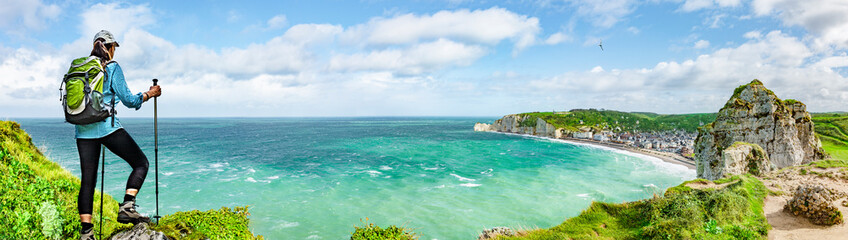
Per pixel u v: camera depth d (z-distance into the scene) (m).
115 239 4.40
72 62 3.51
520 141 136.62
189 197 38.59
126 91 3.69
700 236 13.07
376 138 137.00
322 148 95.38
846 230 12.58
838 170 21.25
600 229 16.52
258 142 111.62
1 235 4.82
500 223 32.06
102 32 3.72
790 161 47.53
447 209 36.31
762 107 49.88
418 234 29.14
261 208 35.47
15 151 8.52
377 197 41.00
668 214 15.55
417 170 60.78
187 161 66.06
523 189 46.25
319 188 45.09
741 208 15.23
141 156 4.09
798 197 14.65
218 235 6.40
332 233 29.22
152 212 32.88
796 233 12.98
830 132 98.62
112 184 42.78
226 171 55.62
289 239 27.75
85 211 3.71
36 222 5.42
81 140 3.61
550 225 31.77
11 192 5.66
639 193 44.78
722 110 53.59
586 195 43.12
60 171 9.34
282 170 58.19
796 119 51.00
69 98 3.33
